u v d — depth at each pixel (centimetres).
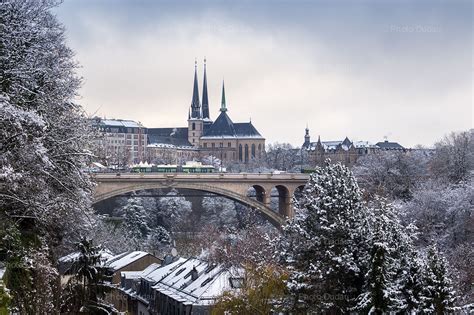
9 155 4053
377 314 5062
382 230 5238
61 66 5175
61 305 5562
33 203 4372
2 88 4334
